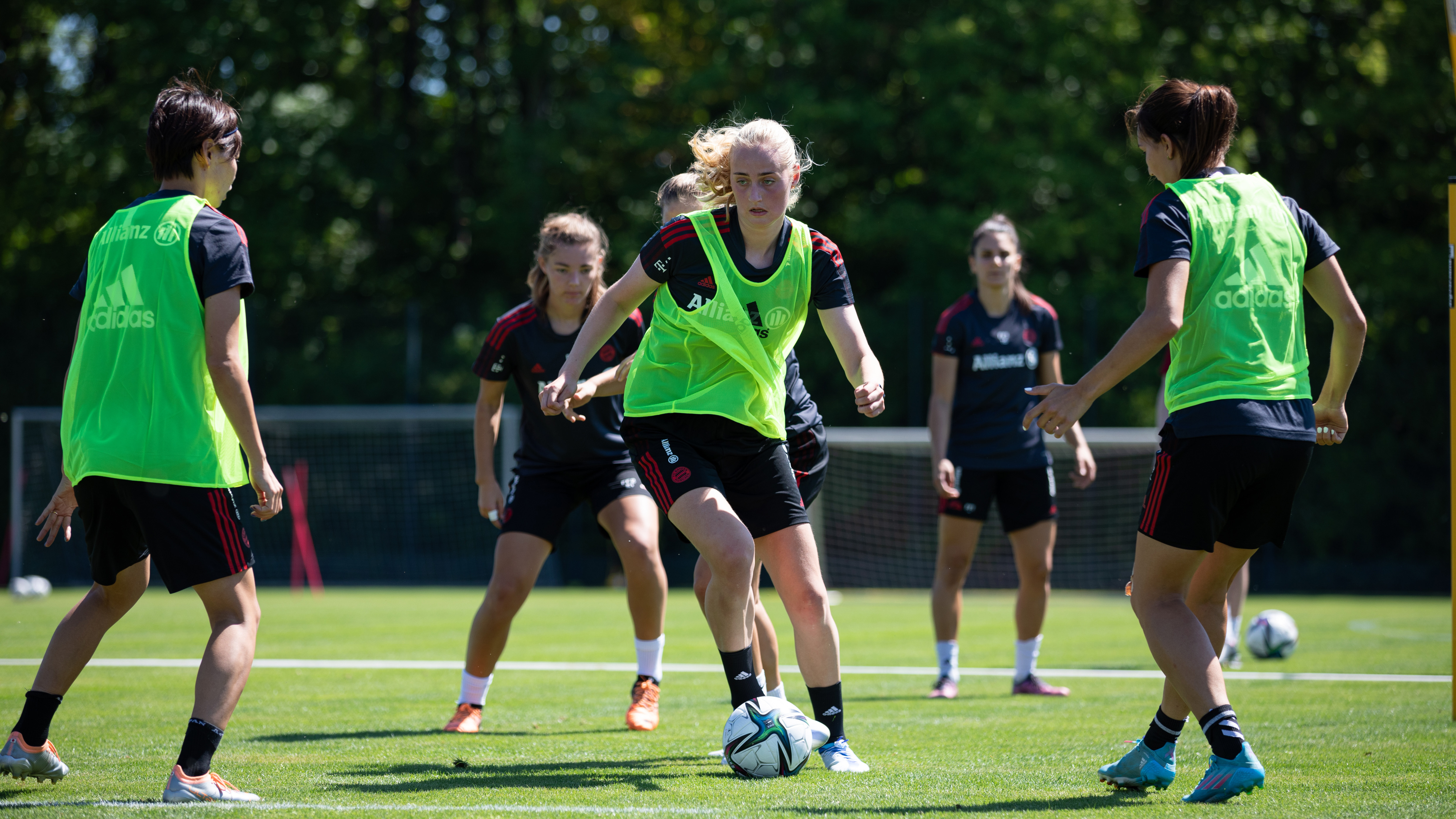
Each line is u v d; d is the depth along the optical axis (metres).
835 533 51.31
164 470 9.37
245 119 65.75
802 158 11.04
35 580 42.06
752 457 10.96
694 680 19.64
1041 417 9.54
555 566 55.88
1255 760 9.24
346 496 55.84
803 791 9.86
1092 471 18.52
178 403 9.48
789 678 19.38
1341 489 52.34
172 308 9.55
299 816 8.70
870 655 24.19
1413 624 31.72
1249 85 62.84
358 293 71.38
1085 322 55.53
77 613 10.23
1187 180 9.89
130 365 9.52
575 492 15.00
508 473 55.69
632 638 27.78
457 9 72.81
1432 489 52.06
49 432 53.94
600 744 12.84
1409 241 62.28
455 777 10.57
